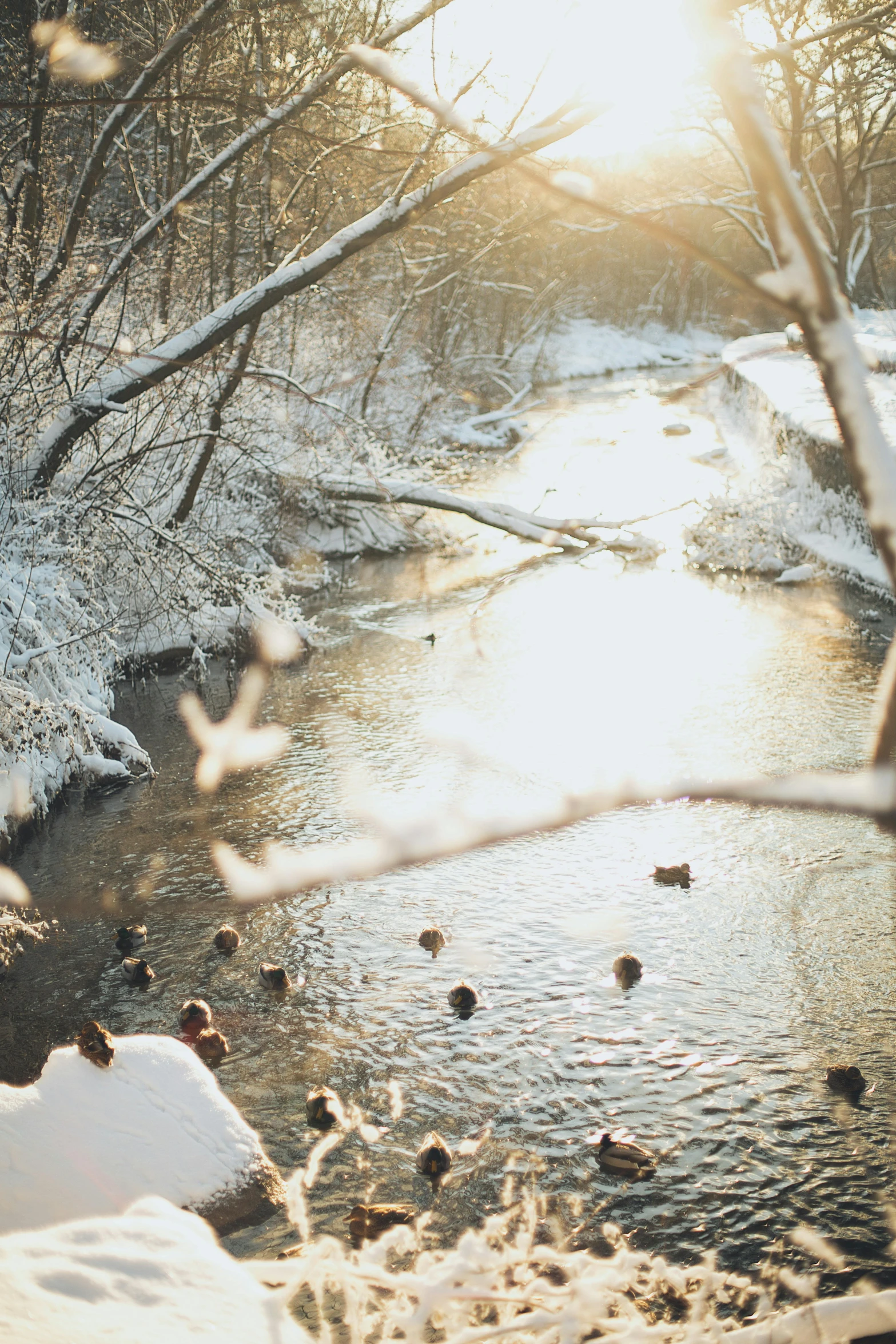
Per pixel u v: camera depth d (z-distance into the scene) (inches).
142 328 617.3
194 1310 78.0
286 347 752.3
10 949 302.0
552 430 1311.5
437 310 1058.7
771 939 295.4
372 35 413.4
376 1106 231.9
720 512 780.0
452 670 544.4
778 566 723.4
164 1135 189.0
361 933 307.7
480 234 711.7
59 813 393.4
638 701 478.0
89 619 454.3
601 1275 100.8
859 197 1443.2
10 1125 177.6
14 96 533.0
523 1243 106.0
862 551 698.2
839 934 296.4
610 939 299.4
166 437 603.8
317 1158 119.2
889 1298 142.1
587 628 610.9
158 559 522.0
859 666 520.7
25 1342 69.1
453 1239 191.0
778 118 1095.0
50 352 489.7
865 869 332.2
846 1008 261.7
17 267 467.8
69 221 484.7
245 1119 228.1
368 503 831.7
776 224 22.1
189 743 460.8
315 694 518.3
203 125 625.0
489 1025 260.4
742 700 475.5
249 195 759.7
